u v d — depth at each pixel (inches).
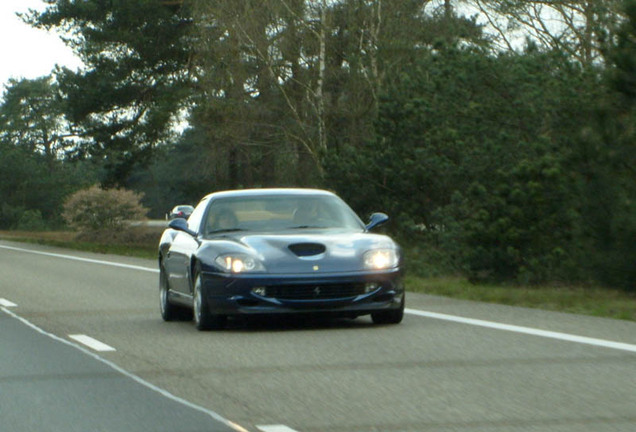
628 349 573.3
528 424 386.9
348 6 2138.3
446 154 1448.1
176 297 776.3
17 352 619.2
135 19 2475.4
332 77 2162.9
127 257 1884.8
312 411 421.1
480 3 2166.6
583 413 405.4
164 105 2406.5
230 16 2142.0
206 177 2613.2
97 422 410.0
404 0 2139.5
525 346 594.2
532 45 1390.3
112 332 719.1
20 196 6604.3
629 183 908.6
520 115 1322.6
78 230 3344.0
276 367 537.3
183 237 778.2
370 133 2094.0
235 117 2159.2
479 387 466.9
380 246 703.7
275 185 2337.6
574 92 1236.5
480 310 806.5
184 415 419.5
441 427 385.7
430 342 621.3
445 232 1349.7
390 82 1598.2
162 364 558.9
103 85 2522.1
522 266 1075.9
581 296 924.6
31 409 438.3
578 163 916.6
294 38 2143.2
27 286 1180.5
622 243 895.1
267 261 683.4
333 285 681.6
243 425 397.4
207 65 2197.3
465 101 1392.7
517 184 1087.0
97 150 2669.8
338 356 572.1
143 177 4783.5
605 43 956.6
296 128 2185.0
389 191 1519.4
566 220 1067.3
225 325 711.7
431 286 1045.2
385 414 411.8
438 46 1457.9
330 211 760.3
